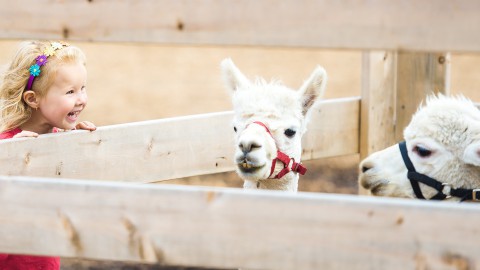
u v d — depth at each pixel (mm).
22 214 2822
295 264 2639
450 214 2490
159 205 2717
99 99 14102
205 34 2646
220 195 2666
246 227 2658
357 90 14438
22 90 4438
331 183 8961
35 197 2807
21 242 2842
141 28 2699
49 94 4430
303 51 18250
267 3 2580
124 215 2748
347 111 5996
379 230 2553
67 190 2781
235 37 2619
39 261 4141
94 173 4578
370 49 2527
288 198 2615
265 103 4422
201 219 2689
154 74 16125
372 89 5992
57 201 2793
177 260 2736
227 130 5258
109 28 2729
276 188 4605
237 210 2658
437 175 4398
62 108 4449
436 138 4367
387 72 6066
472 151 4148
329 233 2594
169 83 15375
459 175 4363
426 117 4430
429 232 2512
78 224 2789
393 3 2480
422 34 2469
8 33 2803
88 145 4523
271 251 2648
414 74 6035
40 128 4594
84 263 7219
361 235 2568
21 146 4160
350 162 9695
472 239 2480
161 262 2750
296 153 4520
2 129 4500
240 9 2602
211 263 2707
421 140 4414
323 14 2537
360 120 6074
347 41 2533
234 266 2693
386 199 2564
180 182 8914
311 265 2625
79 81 4496
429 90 5992
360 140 6102
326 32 2543
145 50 18344
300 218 2611
